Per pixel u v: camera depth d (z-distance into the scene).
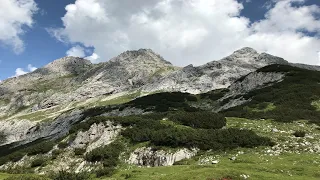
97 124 74.38
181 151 56.41
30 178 37.22
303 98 82.75
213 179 33.75
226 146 54.91
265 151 50.19
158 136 61.22
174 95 142.88
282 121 66.19
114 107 142.12
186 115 73.19
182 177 35.12
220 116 70.44
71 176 44.75
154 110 119.62
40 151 73.81
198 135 58.56
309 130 58.94
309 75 105.06
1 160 75.12
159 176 38.50
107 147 64.31
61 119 178.25
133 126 72.06
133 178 40.19
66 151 71.06
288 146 50.75
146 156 58.75
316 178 34.44
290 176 35.47
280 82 105.12
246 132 57.84
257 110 81.88
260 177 34.66
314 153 46.78
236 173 35.41
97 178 45.81
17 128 197.88
